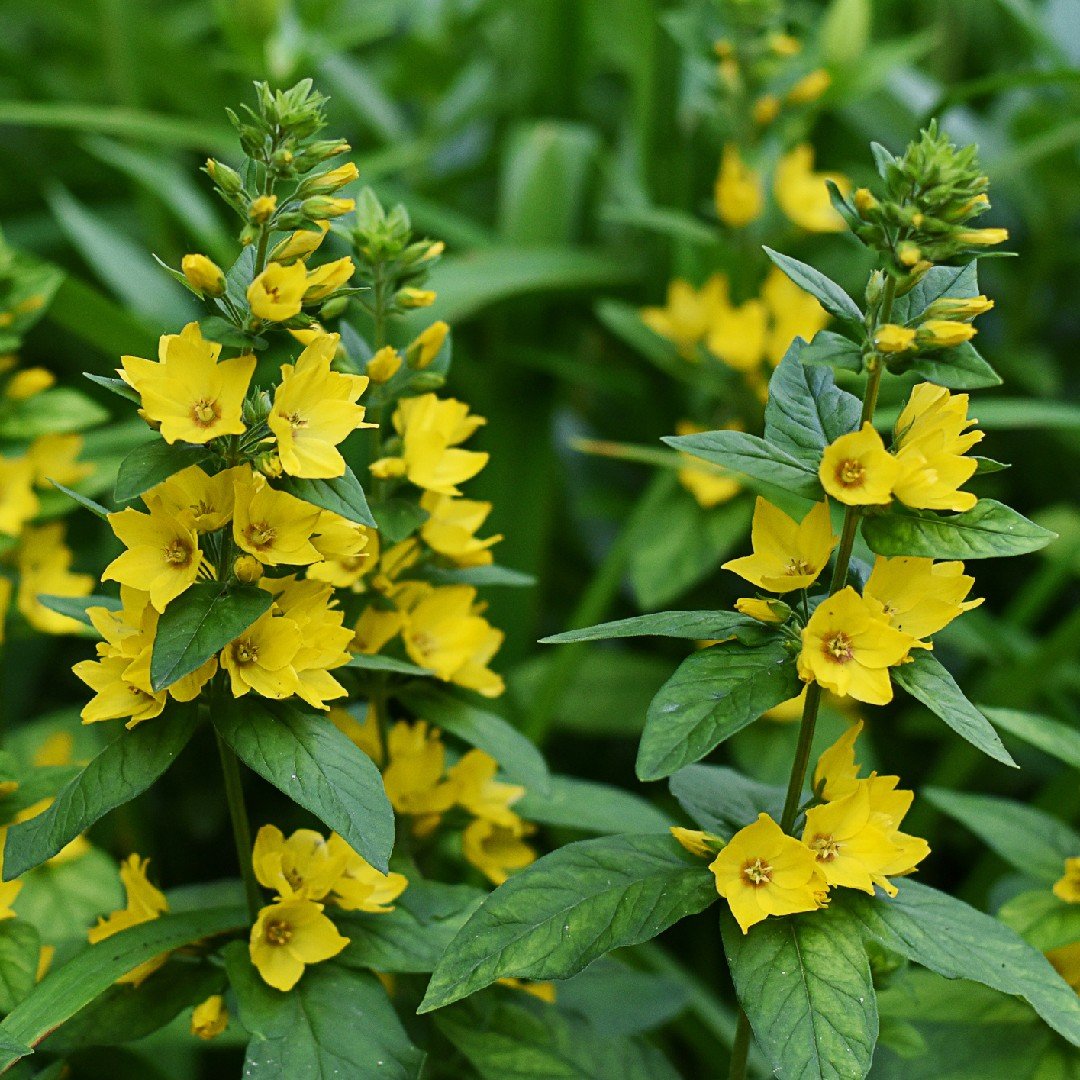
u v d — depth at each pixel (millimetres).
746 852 1165
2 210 2006
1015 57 2182
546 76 1942
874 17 2145
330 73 1936
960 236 1132
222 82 1982
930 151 1133
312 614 1179
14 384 1363
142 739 1161
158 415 1142
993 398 1951
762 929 1166
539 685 1606
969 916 1178
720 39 1657
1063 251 1957
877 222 1137
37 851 1144
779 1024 1144
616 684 1645
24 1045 1150
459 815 1290
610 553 1750
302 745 1156
